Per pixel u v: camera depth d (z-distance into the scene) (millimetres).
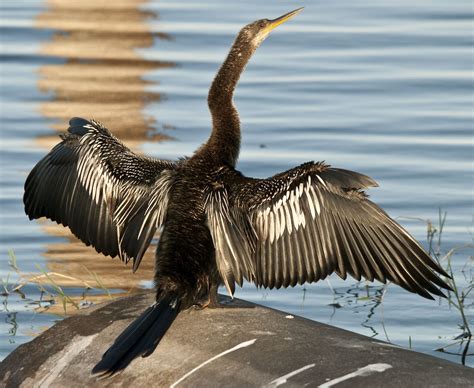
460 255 13875
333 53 22469
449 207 15180
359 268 8336
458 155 17016
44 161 9547
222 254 8336
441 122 18453
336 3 26578
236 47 10008
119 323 8648
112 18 25484
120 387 8117
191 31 24109
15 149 17453
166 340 8328
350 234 8312
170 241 8500
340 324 12359
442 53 22375
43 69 21984
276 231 8477
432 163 16703
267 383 7570
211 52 22688
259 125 18312
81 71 21828
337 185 8336
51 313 12633
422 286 8266
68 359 8562
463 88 20250
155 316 8109
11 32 24359
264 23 10211
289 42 23219
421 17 25109
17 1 27266
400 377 7352
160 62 22219
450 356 11484
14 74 21719
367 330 12195
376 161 16766
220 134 9461
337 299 13109
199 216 8570
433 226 14617
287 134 17906
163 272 8367
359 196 8305
